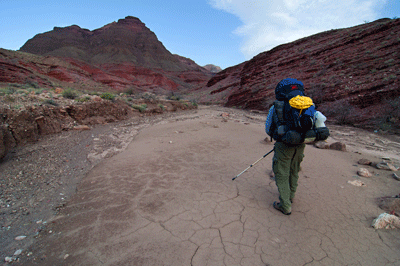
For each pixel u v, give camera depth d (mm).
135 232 2473
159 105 20047
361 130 11188
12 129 6473
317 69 24344
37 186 3900
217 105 38938
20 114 6992
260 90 28672
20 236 2471
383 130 10609
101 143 7238
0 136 5250
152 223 2635
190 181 3869
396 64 15766
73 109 10375
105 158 5488
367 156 5785
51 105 9672
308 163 4875
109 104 13242
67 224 2693
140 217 2766
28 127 7008
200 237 2373
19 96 9812
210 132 8797
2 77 33438
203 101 47719
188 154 5602
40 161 5273
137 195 3369
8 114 6660
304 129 2305
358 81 16500
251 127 10570
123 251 2182
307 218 2738
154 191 3490
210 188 3580
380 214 2707
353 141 8305
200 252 2152
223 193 3400
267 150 6020
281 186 2771
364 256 2115
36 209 3100
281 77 28812
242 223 2619
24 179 4191
